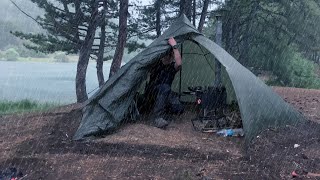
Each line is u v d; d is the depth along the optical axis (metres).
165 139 5.68
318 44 27.83
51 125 6.53
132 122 6.43
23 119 7.50
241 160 4.79
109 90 6.19
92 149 5.20
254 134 5.54
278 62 25.73
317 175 4.25
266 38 25.56
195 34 6.60
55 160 4.73
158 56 6.22
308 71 26.06
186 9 16.62
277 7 26.52
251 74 6.34
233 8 20.28
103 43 16.34
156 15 18.38
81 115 6.70
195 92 6.82
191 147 5.33
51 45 17.12
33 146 5.36
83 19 16.33
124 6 11.91
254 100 5.89
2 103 12.45
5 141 5.73
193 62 7.86
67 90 23.56
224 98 6.60
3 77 36.16
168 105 6.79
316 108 8.80
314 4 26.02
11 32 17.69
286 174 4.30
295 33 25.47
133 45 18.17
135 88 6.23
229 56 6.40
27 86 26.20
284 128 5.91
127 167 4.49
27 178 4.12
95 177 4.17
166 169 4.44
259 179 4.13
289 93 13.65
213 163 4.68
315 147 5.21
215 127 6.25
